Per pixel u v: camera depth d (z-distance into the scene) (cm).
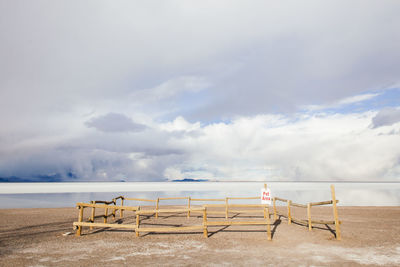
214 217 1417
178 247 780
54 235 948
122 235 945
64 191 4566
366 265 625
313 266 615
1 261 647
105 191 4506
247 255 700
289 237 912
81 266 613
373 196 3103
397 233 980
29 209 1817
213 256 691
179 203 2517
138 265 619
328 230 1032
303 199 2620
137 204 2377
